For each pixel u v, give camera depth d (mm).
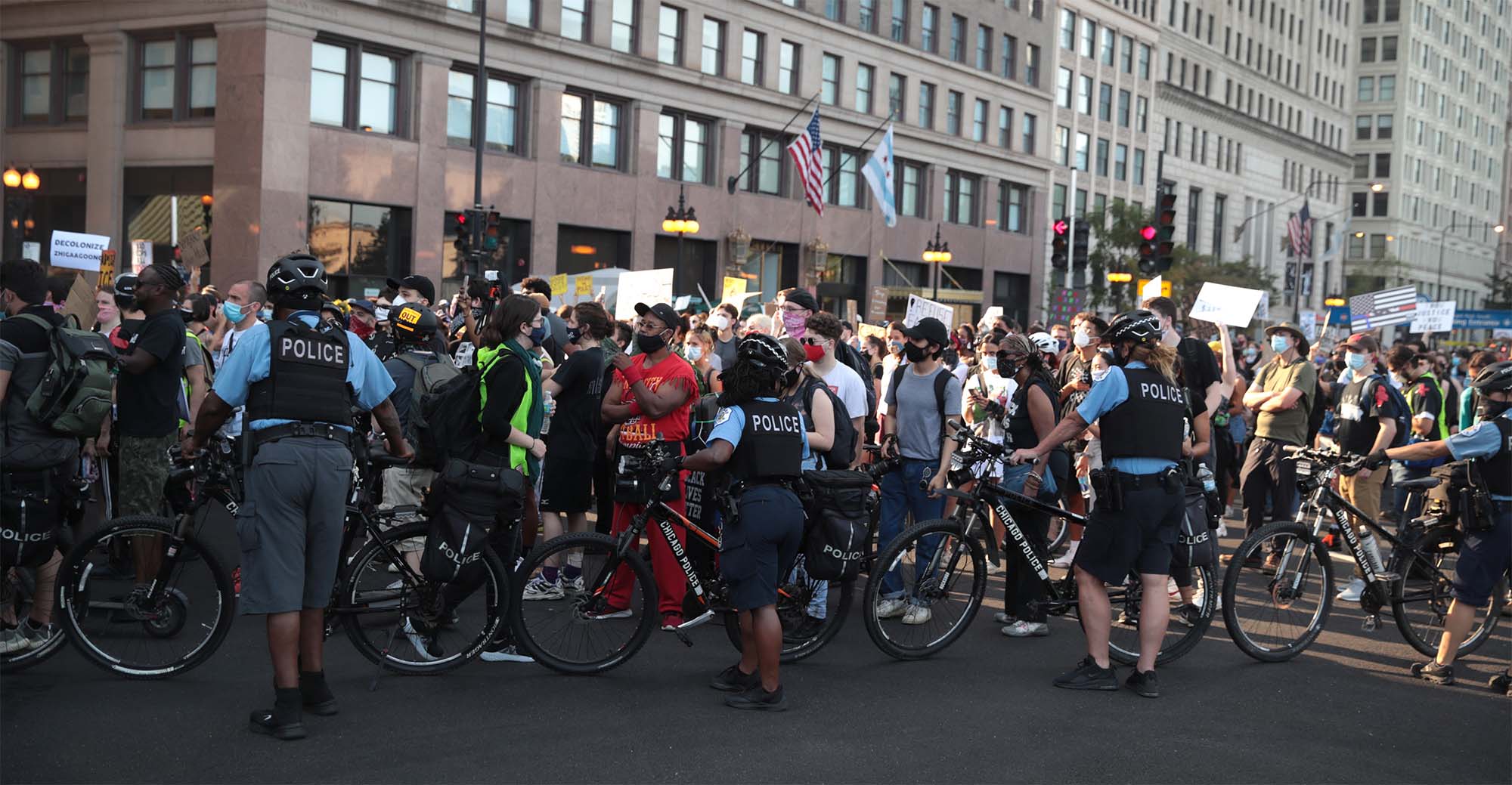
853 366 9734
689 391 7711
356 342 6168
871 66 48625
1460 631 7367
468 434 6727
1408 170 112000
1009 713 6500
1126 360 7039
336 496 5934
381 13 31375
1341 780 5621
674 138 40719
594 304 8656
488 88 34812
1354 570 10461
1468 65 124750
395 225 32625
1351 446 11141
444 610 6805
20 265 6613
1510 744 6234
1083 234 30062
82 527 8977
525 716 6203
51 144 32344
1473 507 7223
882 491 8523
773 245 44938
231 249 29578
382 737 5809
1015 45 57844
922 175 52438
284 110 29531
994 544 8008
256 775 5281
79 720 5887
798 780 5398
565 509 8586
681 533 7250
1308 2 96438
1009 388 9656
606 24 37438
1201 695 6992
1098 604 7016
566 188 36594
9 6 32281
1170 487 6871
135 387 7836
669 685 6879
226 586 6691
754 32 43375
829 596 7926
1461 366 21188
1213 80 81312
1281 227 92500
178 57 30781
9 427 6469
